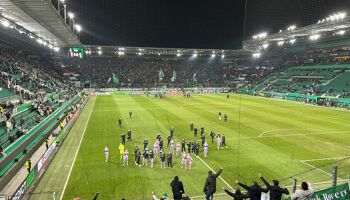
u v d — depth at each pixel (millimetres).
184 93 93625
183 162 26297
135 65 118000
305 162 27812
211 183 15008
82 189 21562
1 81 44438
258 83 107562
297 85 90312
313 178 23797
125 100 79562
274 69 113000
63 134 36094
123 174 24688
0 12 43062
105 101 77062
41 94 51281
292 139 36594
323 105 70375
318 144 34250
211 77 120500
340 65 86062
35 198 20016
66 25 55812
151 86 107500
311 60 101125
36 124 32875
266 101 79250
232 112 58312
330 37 96312
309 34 80875
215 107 65688
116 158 28922
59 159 28484
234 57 132000
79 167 26266
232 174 24688
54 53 105688
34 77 62250
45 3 38406
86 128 42594
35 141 27875
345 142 35188
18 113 35562
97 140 35781
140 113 56375
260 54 118562
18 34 75625
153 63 121875
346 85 75875
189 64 126562
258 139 36562
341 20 62469
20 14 44438
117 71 111562
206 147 29562
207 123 46656
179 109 62000
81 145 33531
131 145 33594
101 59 116500
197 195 20594
